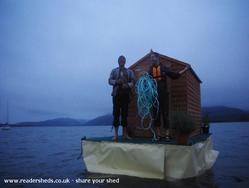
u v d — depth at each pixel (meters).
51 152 14.09
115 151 5.58
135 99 7.22
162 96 5.98
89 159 5.89
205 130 8.89
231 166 7.58
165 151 5.09
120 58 6.26
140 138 6.62
